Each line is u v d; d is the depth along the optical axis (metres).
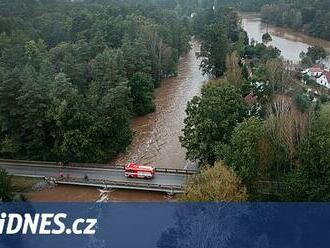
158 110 135.12
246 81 119.94
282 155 78.25
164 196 87.81
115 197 88.62
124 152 109.94
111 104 106.38
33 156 102.38
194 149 89.31
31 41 145.50
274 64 121.38
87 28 171.75
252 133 76.31
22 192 90.56
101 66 122.25
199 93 148.50
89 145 100.38
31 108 98.94
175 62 173.88
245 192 69.75
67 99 100.19
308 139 73.56
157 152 109.06
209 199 66.75
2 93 98.69
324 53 194.62
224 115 88.88
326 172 68.25
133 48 142.88
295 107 94.38
